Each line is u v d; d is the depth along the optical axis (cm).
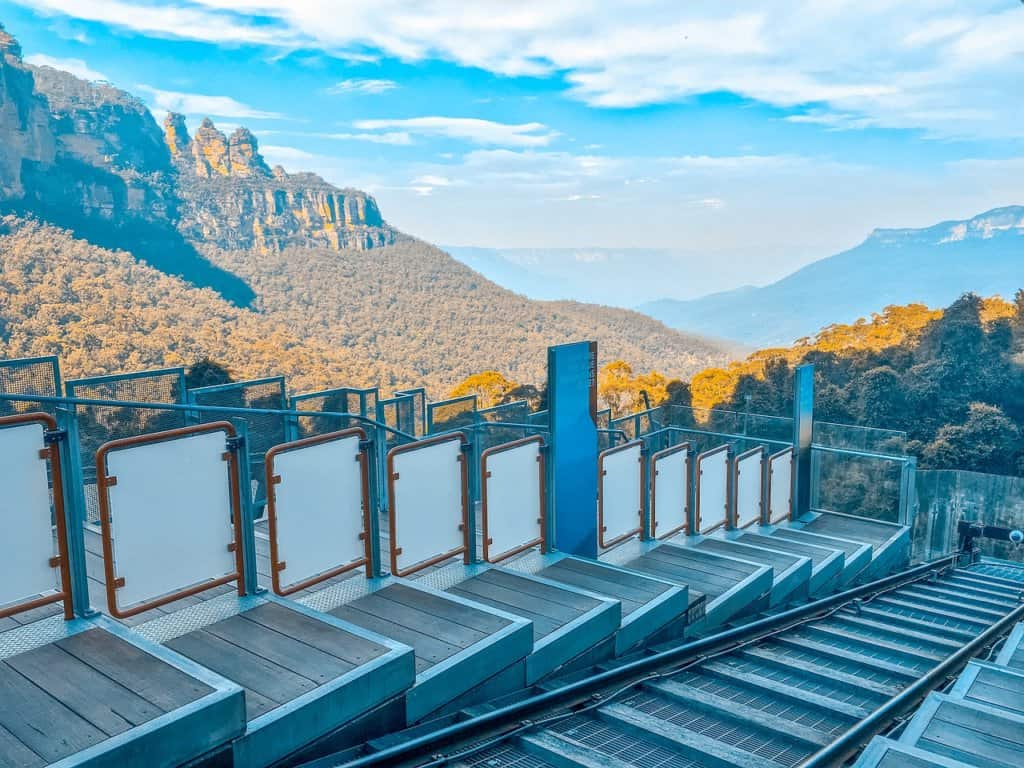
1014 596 1157
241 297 16800
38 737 337
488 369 16112
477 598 621
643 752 445
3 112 13688
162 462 478
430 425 1062
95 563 575
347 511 592
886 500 1464
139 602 470
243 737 376
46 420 431
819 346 8606
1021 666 526
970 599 1077
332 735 416
